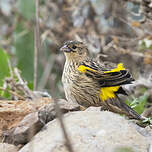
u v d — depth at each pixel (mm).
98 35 13594
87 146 6121
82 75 9406
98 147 6086
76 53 9969
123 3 13602
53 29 13773
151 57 12469
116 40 12938
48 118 7594
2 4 15297
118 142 6258
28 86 12500
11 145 7180
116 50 13070
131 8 14633
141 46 13148
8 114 7859
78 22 13992
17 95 10727
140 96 11125
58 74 13453
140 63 13016
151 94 11680
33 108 7887
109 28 13812
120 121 6938
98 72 9250
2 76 12172
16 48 13906
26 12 14344
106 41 13719
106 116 7113
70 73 9688
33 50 13688
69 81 9648
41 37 12961
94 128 6656
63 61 13523
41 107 7848
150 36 12648
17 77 12570
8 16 14961
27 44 13828
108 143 6199
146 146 6180
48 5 14141
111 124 6801
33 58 13586
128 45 13344
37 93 10961
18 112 7895
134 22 12758
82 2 13859
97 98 9430
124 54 13016
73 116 7227
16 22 14430
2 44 14453
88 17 13844
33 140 6730
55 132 6715
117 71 9164
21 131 7172
